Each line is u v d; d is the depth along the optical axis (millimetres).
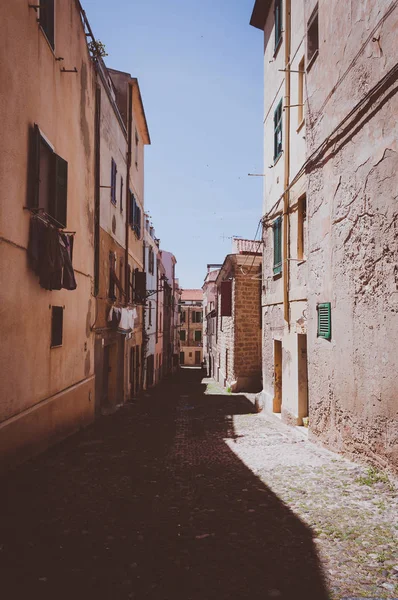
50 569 3223
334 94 6930
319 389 7508
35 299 6754
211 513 4387
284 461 6480
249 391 20875
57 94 7891
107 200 13117
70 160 8867
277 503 4633
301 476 5594
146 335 23281
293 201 10008
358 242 6027
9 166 5699
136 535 3840
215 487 5289
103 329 12172
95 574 3162
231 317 22062
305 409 9562
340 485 5133
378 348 5457
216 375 31766
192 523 4121
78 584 3023
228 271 23516
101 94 12195
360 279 5957
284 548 3572
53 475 5688
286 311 10328
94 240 11234
